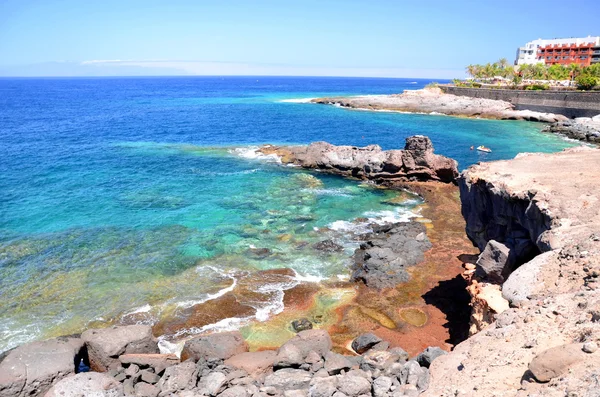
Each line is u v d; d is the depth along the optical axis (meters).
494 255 19.16
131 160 55.44
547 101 97.00
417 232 32.09
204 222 34.12
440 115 108.38
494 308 16.34
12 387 13.91
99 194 40.84
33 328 20.44
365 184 46.06
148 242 30.17
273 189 43.34
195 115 107.00
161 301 22.88
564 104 93.12
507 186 21.42
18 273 25.50
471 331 17.50
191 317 21.48
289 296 23.72
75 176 47.16
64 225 33.00
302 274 26.23
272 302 23.11
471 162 55.72
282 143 69.44
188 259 27.72
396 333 20.67
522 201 20.30
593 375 9.67
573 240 16.58
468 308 22.31
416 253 28.45
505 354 12.37
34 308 22.08
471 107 107.19
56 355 15.32
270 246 29.89
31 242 29.78
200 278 25.39
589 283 13.98
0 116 101.62
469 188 24.27
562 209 18.50
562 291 14.48
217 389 14.04
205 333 20.28
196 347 16.97
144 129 82.56
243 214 36.06
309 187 44.44
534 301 14.55
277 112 114.81
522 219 20.36
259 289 24.36
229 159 56.34
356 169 48.31
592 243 15.88
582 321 12.29
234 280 25.27
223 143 69.00
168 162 54.59
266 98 169.25
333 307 22.89
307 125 90.44
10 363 14.61
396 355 16.00
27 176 46.62
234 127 86.81
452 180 45.31
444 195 41.75
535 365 10.62
